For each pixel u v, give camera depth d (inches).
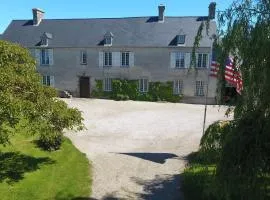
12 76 509.4
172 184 575.2
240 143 311.1
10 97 474.6
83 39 1610.5
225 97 339.9
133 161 687.7
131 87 1567.4
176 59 1520.7
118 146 796.6
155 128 992.9
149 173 625.3
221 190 326.3
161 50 1528.1
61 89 1630.2
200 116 1186.6
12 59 560.7
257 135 306.3
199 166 579.8
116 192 546.3
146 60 1546.5
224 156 321.7
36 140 740.7
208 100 1497.3
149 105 1434.5
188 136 897.5
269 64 301.7
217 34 333.1
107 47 1562.5
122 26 1627.7
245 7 317.7
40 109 531.2
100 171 631.8
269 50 300.5
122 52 1562.5
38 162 649.0
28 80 533.6
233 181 314.7
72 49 1599.4
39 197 520.4
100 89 1595.7
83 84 1616.6
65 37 1632.6
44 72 1637.6
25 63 581.6
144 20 1631.4
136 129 977.5
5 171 596.1
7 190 531.8
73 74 1612.9
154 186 569.3
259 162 302.5
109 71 1579.7
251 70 311.3
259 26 306.2
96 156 713.6
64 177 594.6
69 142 788.0
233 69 325.7
